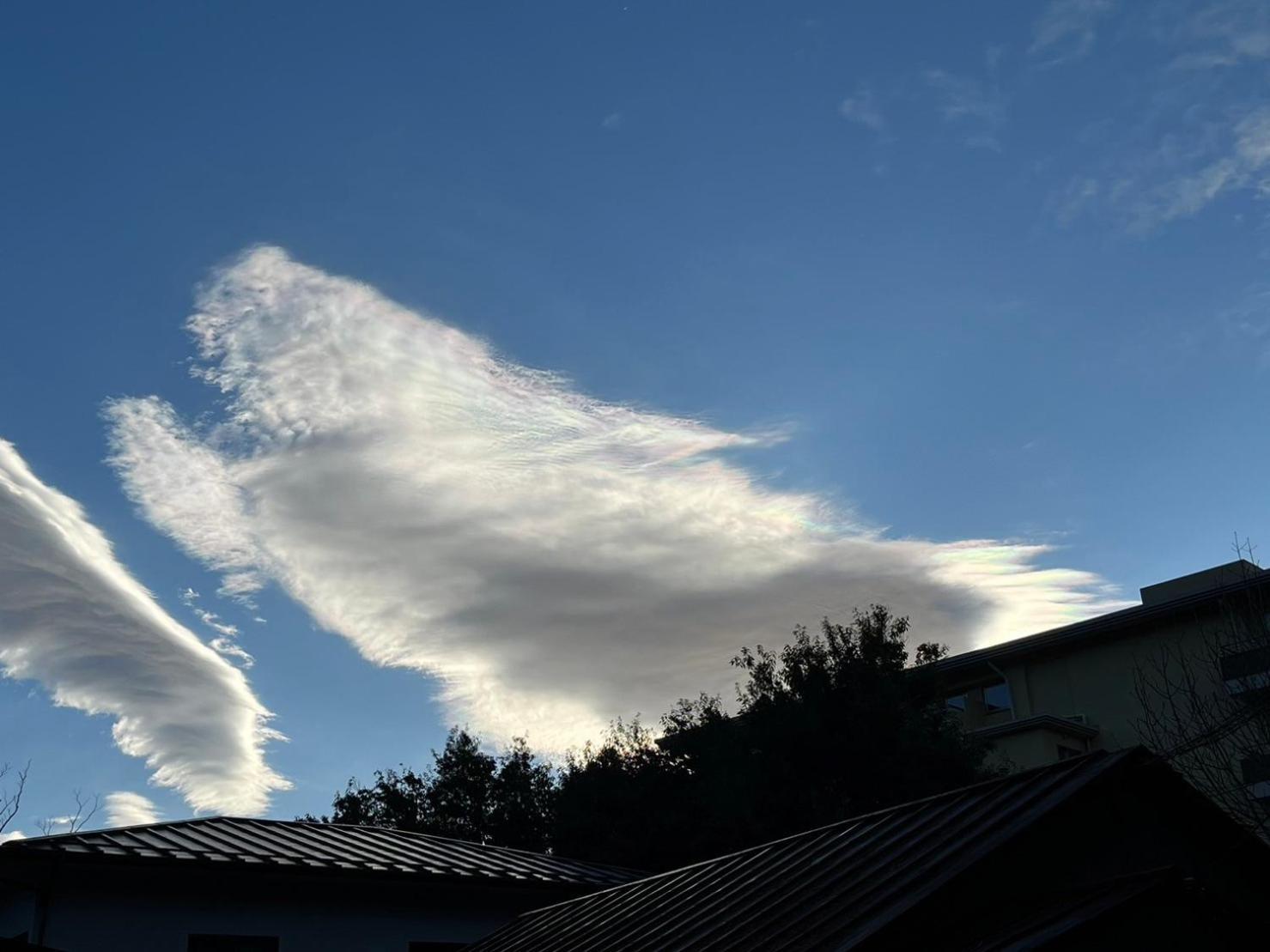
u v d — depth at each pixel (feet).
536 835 152.76
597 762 119.34
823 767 101.45
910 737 99.35
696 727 113.60
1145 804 28.99
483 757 161.07
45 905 45.78
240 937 49.32
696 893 34.68
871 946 24.23
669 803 112.47
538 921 42.01
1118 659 108.47
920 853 28.04
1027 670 115.65
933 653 108.47
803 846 34.17
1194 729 49.29
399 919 53.36
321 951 50.78
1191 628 101.81
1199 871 29.07
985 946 24.18
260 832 55.93
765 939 27.30
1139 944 25.18
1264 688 45.52
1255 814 42.09
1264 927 26.76
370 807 160.76
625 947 32.12
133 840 49.62
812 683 104.06
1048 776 29.35
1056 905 25.59
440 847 60.29
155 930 47.57
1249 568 58.85
